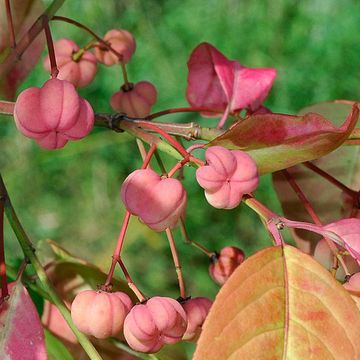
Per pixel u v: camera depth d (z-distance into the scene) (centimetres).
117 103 20
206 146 14
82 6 56
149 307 14
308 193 18
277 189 18
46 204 49
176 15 57
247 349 12
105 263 44
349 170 19
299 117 14
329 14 56
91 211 49
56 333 18
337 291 12
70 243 48
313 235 18
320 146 14
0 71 17
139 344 14
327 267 17
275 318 12
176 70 55
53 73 15
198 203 49
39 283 17
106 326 14
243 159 13
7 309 15
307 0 57
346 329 12
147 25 57
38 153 49
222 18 57
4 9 18
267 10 57
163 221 13
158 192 13
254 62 55
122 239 14
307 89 54
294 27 56
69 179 50
